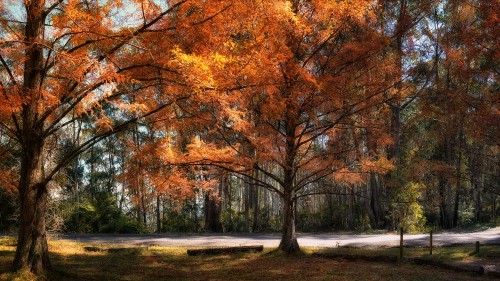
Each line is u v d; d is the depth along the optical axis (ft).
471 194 116.06
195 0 21.75
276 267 36.32
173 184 34.91
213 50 23.17
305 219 100.12
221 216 97.91
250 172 47.96
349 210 94.94
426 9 57.21
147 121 28.63
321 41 38.58
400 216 74.95
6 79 23.39
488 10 39.88
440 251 43.83
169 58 22.82
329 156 43.24
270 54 27.22
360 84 40.14
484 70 43.47
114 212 91.61
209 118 29.50
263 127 37.09
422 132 89.86
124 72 24.29
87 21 20.30
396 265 36.83
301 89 32.99
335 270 34.14
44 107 25.88
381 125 42.45
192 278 31.65
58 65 21.86
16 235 67.97
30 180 27.14
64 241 53.67
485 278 30.60
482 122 41.37
